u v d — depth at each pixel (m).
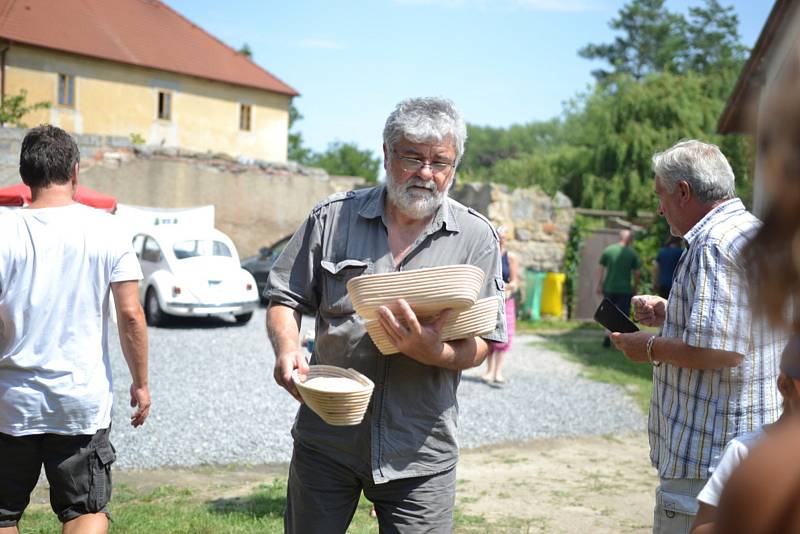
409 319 2.45
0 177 15.74
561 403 9.15
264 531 4.70
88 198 11.10
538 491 5.92
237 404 8.30
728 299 2.58
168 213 15.94
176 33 33.16
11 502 3.20
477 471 6.50
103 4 31.72
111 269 3.26
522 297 17.31
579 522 5.20
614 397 9.62
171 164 18.53
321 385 2.57
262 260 17.67
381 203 2.86
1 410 3.11
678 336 2.79
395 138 2.70
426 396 2.78
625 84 32.56
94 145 17.75
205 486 5.75
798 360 1.24
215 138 33.12
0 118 23.11
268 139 34.88
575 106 43.00
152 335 12.68
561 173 34.75
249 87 33.78
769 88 1.02
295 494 2.91
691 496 2.78
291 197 20.12
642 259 17.64
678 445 2.78
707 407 2.72
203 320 14.91
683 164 2.83
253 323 14.72
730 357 2.59
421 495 2.80
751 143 1.03
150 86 31.03
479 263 2.84
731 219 2.69
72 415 3.15
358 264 2.80
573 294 17.70
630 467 6.73
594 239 17.95
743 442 1.59
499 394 9.48
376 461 2.75
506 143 76.56
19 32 27.69
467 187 17.81
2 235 3.09
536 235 17.45
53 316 3.12
